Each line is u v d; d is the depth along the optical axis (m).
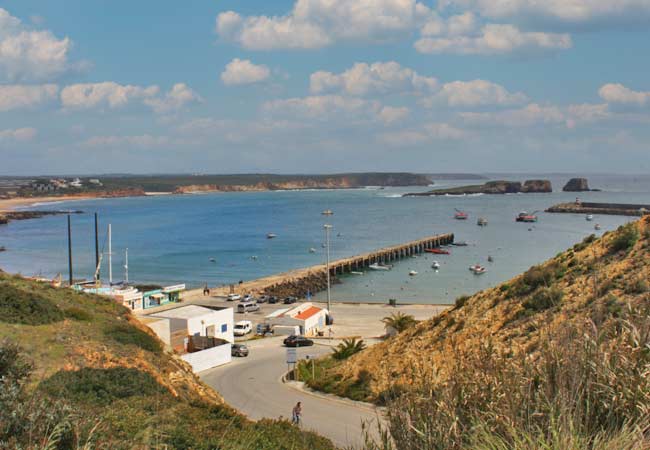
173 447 11.20
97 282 65.31
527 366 4.96
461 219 183.00
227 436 12.20
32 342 18.95
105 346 21.05
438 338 27.75
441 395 5.04
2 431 6.94
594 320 5.11
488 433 4.54
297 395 28.09
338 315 59.16
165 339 35.72
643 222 28.95
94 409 12.92
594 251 27.83
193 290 74.06
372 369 28.70
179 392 20.77
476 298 29.78
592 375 4.70
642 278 21.81
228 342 40.38
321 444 15.05
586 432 4.33
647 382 4.43
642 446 4.04
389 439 5.22
